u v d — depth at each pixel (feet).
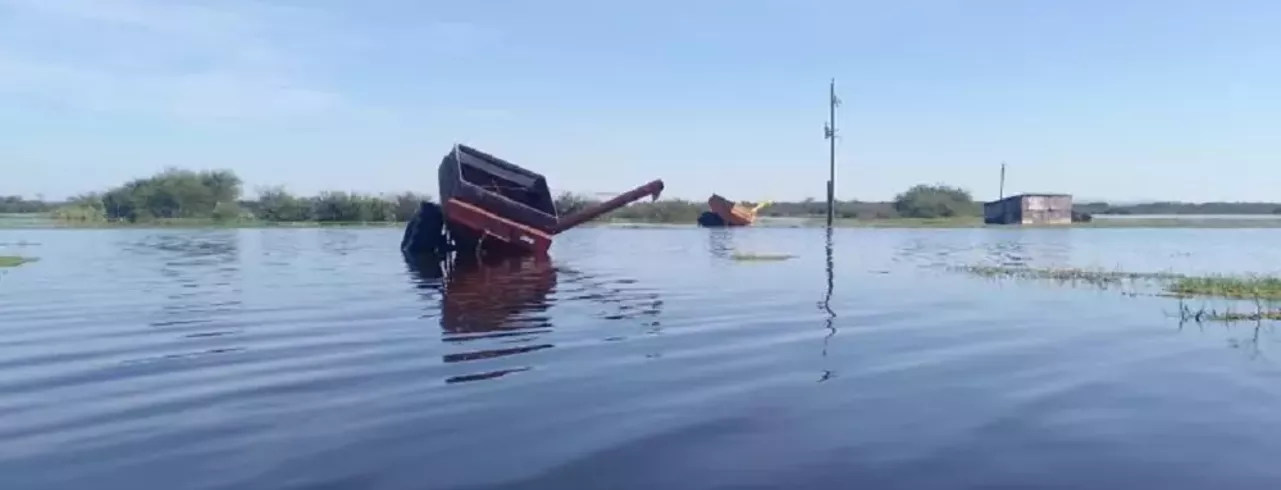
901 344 40.60
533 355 37.76
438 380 32.68
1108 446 24.14
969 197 341.82
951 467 22.45
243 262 99.09
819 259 104.94
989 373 33.86
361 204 279.28
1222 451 23.63
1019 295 61.87
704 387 31.37
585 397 29.89
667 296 61.57
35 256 110.42
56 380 32.99
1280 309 51.88
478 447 24.29
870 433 25.49
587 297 61.11
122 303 57.41
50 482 21.72
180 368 35.17
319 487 21.20
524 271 85.92
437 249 118.32
